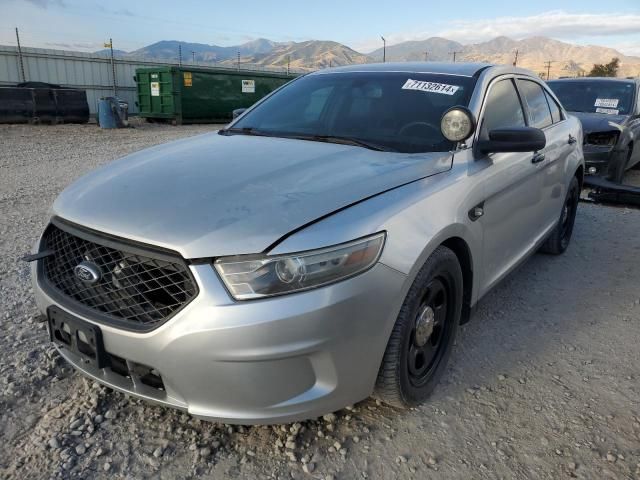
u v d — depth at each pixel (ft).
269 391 6.57
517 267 12.13
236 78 72.08
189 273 6.35
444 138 9.66
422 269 7.71
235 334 6.21
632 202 20.85
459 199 8.60
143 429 7.94
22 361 9.46
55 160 34.76
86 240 7.16
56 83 78.54
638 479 7.28
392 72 11.69
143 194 7.50
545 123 13.75
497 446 7.85
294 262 6.35
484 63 12.16
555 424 8.37
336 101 11.19
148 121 72.33
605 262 15.80
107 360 7.03
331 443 7.79
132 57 97.45
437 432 8.10
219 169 8.27
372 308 6.88
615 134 23.79
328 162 8.55
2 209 20.38
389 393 7.88
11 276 13.37
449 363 10.03
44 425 7.90
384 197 7.54
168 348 6.41
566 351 10.60
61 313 7.29
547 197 13.37
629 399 9.07
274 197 7.14
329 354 6.66
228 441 7.75
